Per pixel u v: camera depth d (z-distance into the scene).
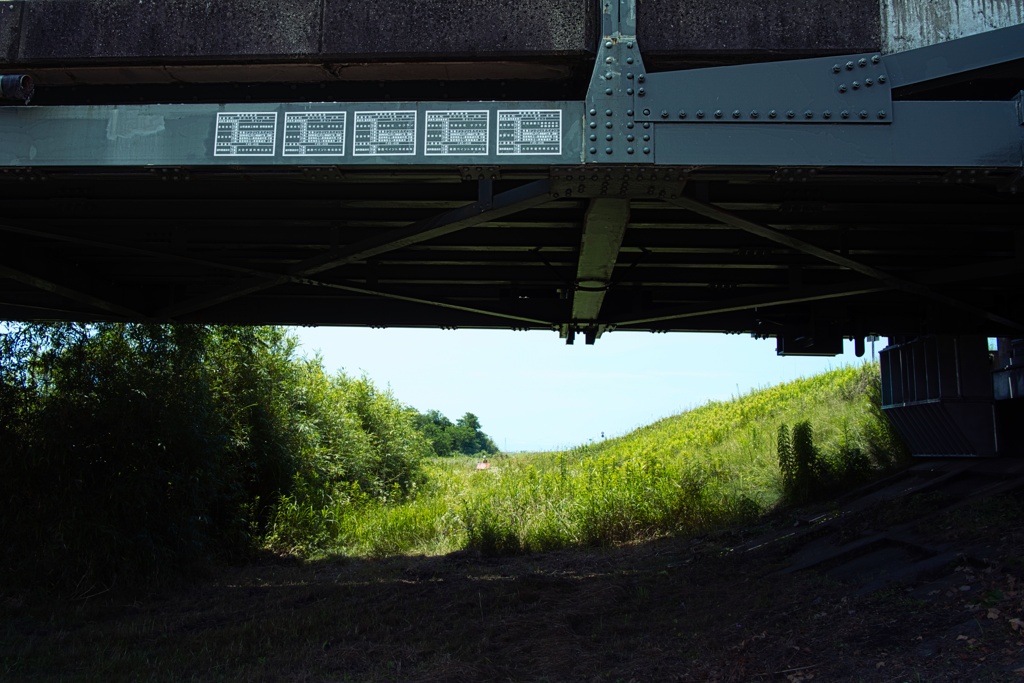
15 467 11.92
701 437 23.88
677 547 14.24
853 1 6.46
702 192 6.93
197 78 7.10
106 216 8.93
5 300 11.77
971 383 13.46
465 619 9.13
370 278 10.66
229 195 8.33
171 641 8.89
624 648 7.54
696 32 6.45
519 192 6.82
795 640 6.89
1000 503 9.43
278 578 13.72
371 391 26.83
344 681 6.81
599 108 6.18
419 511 19.30
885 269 10.73
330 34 6.57
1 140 6.32
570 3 6.49
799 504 15.18
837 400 21.53
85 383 12.94
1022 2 6.45
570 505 17.02
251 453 17.52
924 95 7.21
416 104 6.23
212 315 12.19
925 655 5.95
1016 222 8.90
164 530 12.97
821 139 6.14
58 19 6.75
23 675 7.57
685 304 12.21
